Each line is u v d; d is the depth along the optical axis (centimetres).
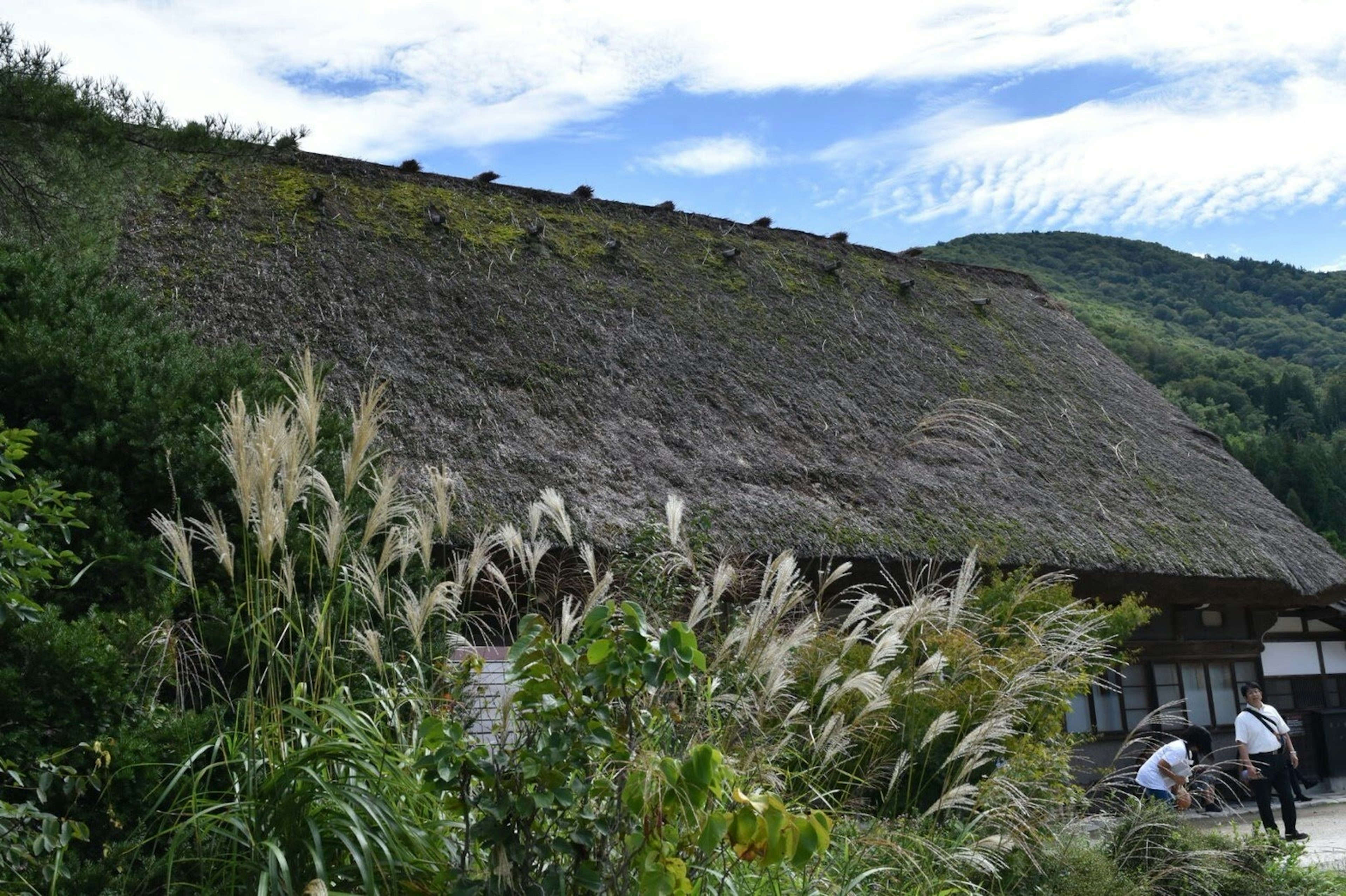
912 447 774
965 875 324
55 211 534
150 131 521
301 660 281
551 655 223
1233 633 945
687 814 206
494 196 896
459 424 585
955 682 379
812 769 321
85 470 319
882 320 969
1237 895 394
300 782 228
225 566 257
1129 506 844
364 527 349
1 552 232
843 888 268
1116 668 862
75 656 254
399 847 219
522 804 204
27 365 337
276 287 652
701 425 693
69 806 240
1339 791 977
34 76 480
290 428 270
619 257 873
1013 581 530
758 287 928
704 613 300
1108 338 3678
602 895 212
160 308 593
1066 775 387
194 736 263
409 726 273
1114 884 359
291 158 792
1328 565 921
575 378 684
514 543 302
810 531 620
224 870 227
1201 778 570
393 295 693
